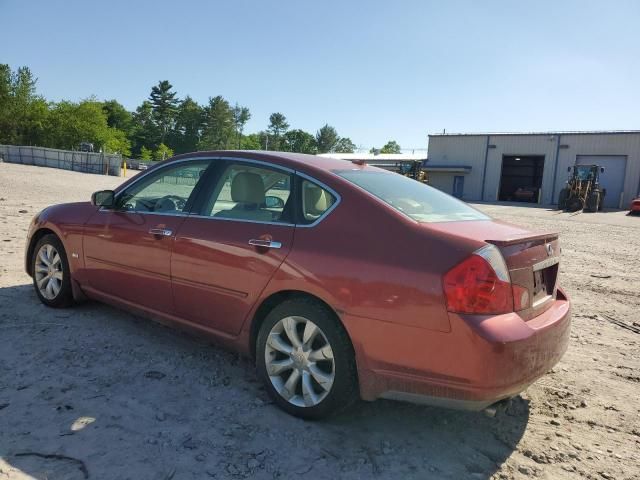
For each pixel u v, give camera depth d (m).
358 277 2.93
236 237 3.51
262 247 3.34
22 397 3.25
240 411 3.28
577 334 5.37
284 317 3.25
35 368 3.67
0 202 13.44
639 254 11.95
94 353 3.99
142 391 3.45
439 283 2.71
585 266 9.77
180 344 4.31
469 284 2.67
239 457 2.79
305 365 3.18
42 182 23.39
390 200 3.27
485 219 3.61
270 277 3.28
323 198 3.32
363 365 2.95
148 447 2.81
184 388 3.54
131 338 4.35
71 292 4.87
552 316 3.10
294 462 2.78
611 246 13.40
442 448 3.04
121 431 2.95
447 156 46.84
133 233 4.16
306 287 3.11
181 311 3.88
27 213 11.54
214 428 3.06
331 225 3.19
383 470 2.78
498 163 44.59
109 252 4.36
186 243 3.77
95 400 3.28
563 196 32.53
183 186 4.13
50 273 4.96
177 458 2.73
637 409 3.67
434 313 2.71
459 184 46.38
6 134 94.38
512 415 3.50
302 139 157.25
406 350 2.80
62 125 96.19
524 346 2.70
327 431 3.12
